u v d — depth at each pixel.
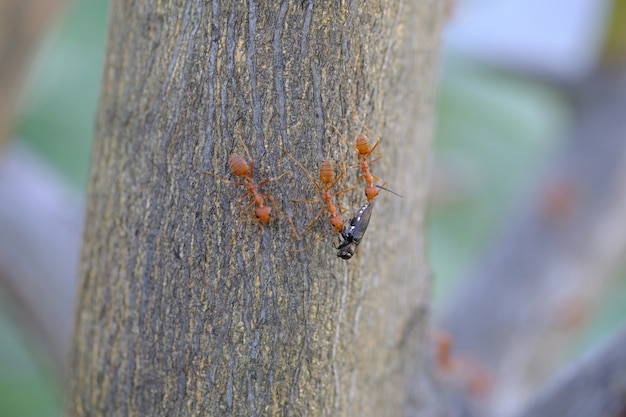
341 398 0.23
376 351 0.23
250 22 0.22
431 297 0.25
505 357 0.34
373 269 0.23
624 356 0.25
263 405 0.22
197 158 0.22
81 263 0.23
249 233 0.22
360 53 0.22
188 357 0.22
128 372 0.23
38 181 0.33
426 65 0.23
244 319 0.22
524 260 0.36
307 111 0.22
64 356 0.30
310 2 0.22
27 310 0.30
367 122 0.22
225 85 0.22
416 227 0.24
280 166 0.22
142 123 0.22
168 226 0.22
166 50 0.22
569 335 0.36
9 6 0.30
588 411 0.25
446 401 0.26
